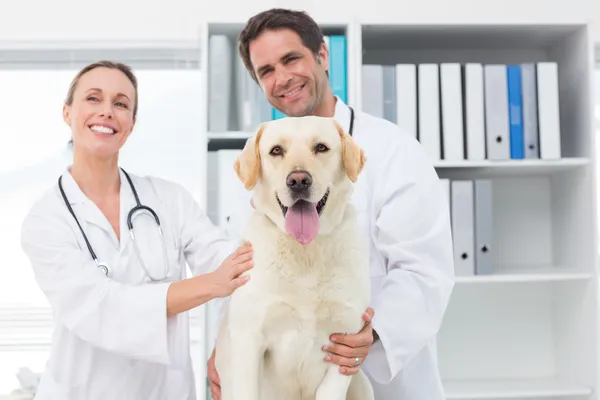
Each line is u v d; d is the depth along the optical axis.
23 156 2.69
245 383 1.22
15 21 2.63
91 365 1.42
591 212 2.35
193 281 1.33
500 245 2.71
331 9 2.65
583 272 2.38
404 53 2.71
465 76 2.36
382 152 1.64
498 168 2.47
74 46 2.64
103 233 1.50
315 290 1.22
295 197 1.20
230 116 2.42
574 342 2.49
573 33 2.46
